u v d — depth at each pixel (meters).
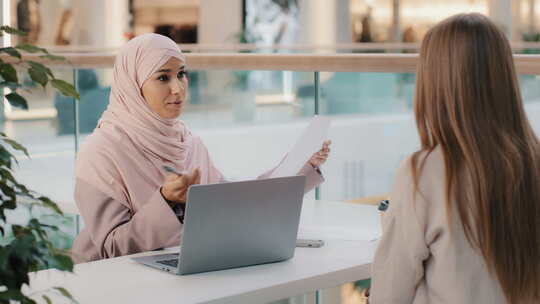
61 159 3.74
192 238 1.74
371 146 3.49
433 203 1.53
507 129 1.54
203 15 11.09
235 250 1.81
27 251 1.16
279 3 11.31
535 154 1.56
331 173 3.46
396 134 3.50
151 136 2.29
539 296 1.58
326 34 11.61
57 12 10.00
